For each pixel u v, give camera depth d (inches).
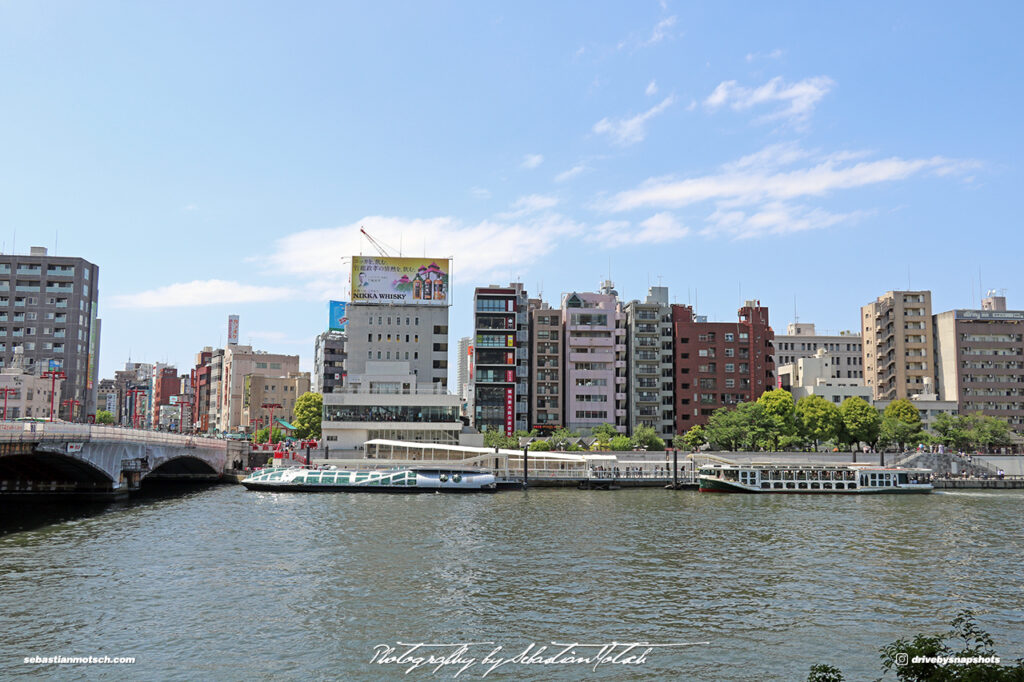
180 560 2171.5
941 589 1895.9
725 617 1635.1
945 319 7465.6
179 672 1284.4
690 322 7047.2
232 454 5703.7
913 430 6166.3
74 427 3110.2
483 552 2340.1
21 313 7288.4
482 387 6653.5
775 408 5895.7
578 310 7022.6
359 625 1556.3
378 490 4466.0
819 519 3216.0
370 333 6540.4
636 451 5634.8
